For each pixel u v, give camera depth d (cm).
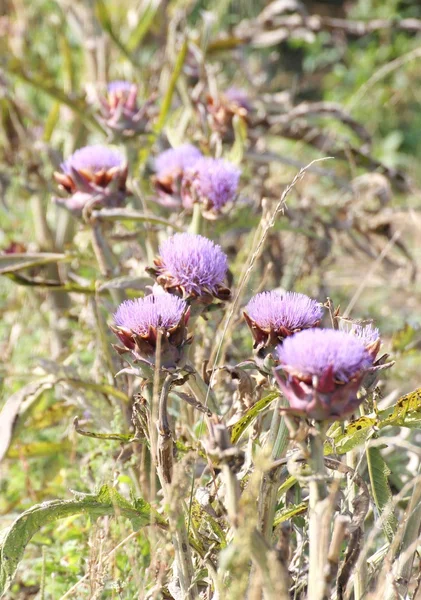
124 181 201
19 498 207
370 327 163
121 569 183
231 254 254
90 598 166
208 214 195
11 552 163
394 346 208
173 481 157
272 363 162
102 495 166
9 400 200
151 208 222
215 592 161
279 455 162
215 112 236
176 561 163
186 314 165
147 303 165
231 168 196
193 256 171
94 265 210
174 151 209
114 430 192
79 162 200
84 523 196
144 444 178
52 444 210
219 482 170
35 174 252
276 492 159
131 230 222
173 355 164
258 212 231
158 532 169
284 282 241
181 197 205
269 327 161
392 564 161
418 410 166
